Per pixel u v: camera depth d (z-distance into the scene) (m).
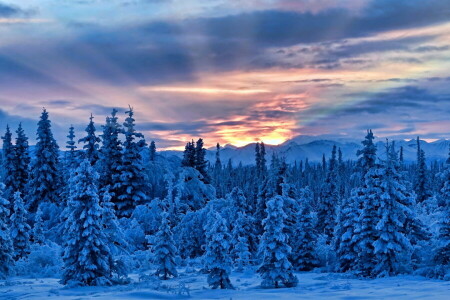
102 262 25.56
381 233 29.22
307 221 37.97
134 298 20.67
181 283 25.91
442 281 24.28
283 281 24.89
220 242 24.34
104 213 27.33
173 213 46.75
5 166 55.78
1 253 29.11
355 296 19.39
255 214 50.12
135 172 49.22
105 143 50.28
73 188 25.70
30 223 46.38
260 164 98.56
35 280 28.94
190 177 55.44
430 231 36.97
